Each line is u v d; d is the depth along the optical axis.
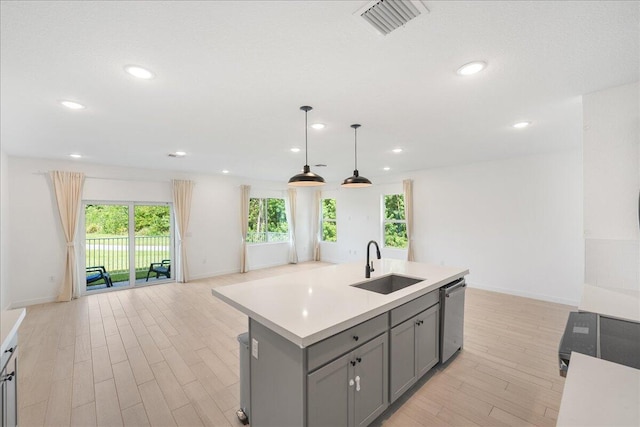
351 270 3.14
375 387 1.95
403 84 2.16
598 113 2.23
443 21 1.46
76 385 2.49
